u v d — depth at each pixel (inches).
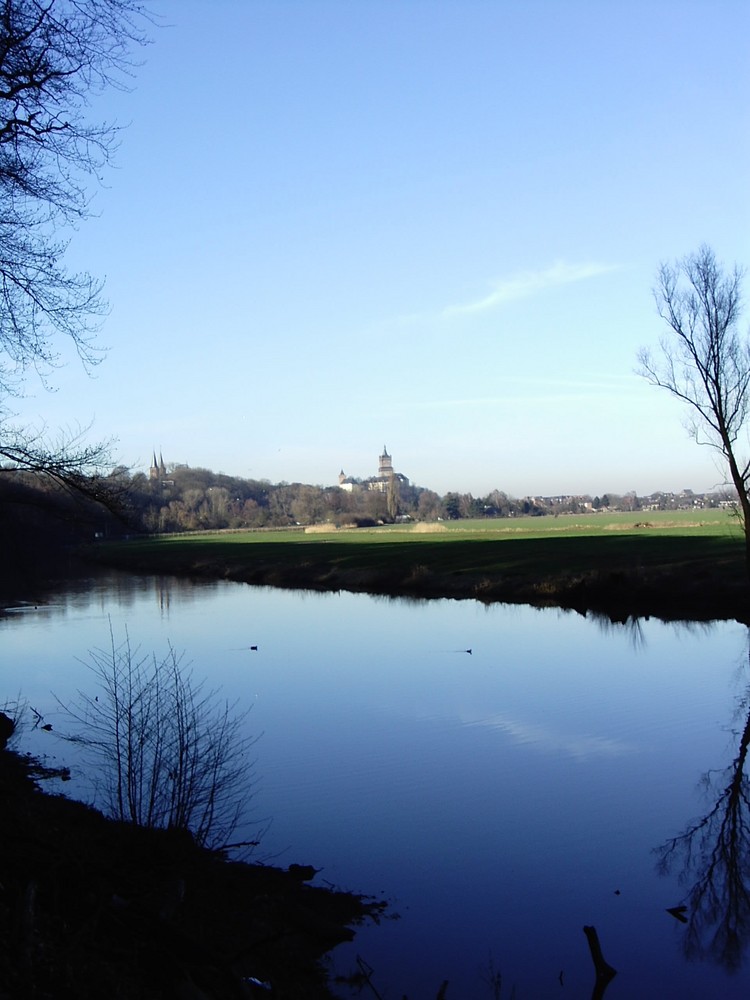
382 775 592.1
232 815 513.3
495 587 1763.0
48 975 245.4
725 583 1434.5
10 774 553.6
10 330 468.8
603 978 339.3
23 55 419.8
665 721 737.6
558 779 586.2
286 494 7687.0
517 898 412.5
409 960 353.7
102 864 358.6
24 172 449.7
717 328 1132.5
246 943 337.1
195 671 989.8
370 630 1338.6
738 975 343.6
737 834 487.8
